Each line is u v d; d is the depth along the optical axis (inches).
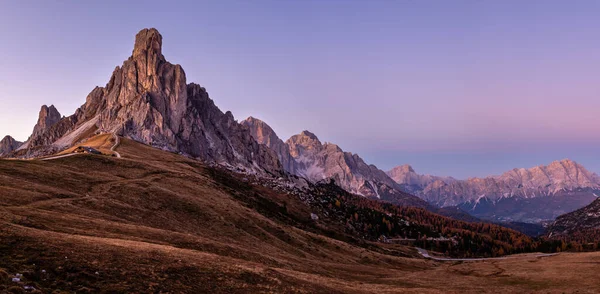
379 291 2564.0
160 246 2034.9
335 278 2940.5
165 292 1353.3
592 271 3937.0
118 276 1380.4
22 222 1910.7
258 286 1702.8
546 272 4143.7
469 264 5733.3
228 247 2696.9
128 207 3245.6
